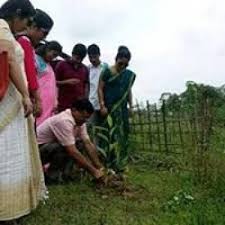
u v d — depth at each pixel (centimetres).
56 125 280
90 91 351
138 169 337
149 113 400
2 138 209
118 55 325
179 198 260
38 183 226
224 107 441
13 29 225
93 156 287
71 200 258
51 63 339
